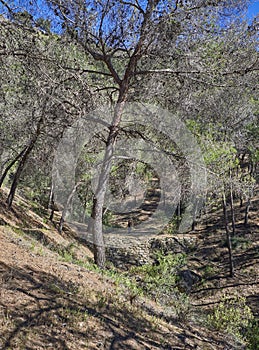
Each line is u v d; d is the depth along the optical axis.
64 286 4.74
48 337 3.41
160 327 4.71
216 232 19.02
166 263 7.52
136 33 7.40
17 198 19.70
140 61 8.30
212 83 7.77
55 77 5.70
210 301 13.29
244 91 9.19
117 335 3.94
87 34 6.98
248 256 16.62
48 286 4.50
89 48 7.62
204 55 7.43
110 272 7.17
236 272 15.41
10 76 5.41
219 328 5.80
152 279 6.95
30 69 4.91
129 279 6.85
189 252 16.67
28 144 11.02
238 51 7.52
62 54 6.86
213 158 8.41
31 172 15.79
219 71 7.53
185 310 5.92
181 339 4.54
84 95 6.74
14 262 4.98
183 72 7.67
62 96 6.11
